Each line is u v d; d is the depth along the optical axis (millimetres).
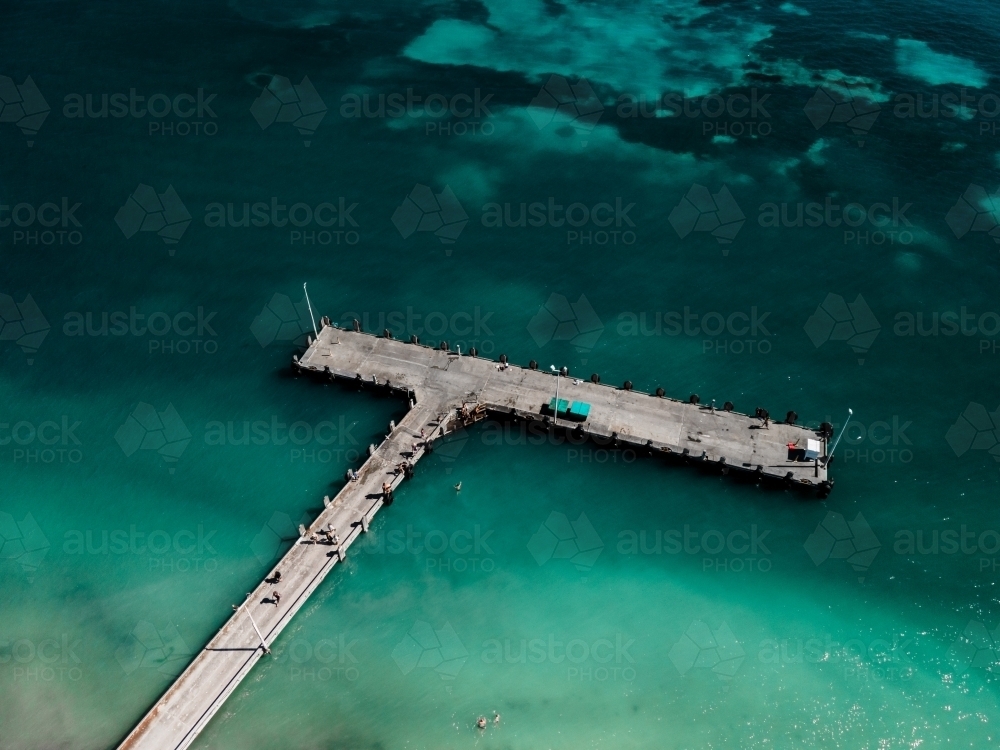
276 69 148875
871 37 156625
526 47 156625
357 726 73250
